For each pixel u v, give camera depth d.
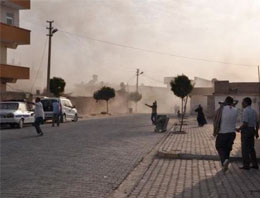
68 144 17.72
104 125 32.00
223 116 11.12
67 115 36.62
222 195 8.41
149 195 8.55
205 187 9.27
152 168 12.02
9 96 38.75
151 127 30.14
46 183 9.63
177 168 12.03
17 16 42.47
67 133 23.39
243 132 11.57
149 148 16.78
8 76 39.94
